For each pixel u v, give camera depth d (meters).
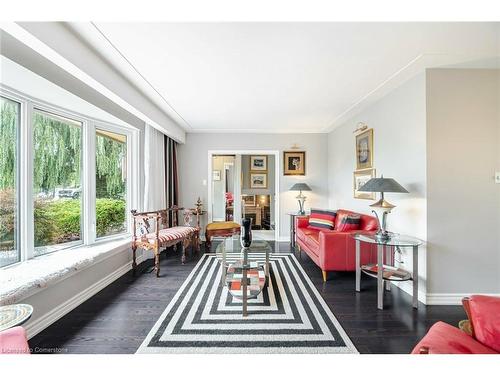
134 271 3.20
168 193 4.58
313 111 3.76
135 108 2.84
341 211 3.96
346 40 1.88
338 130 4.69
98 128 3.21
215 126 4.74
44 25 1.50
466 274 2.38
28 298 1.84
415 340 1.81
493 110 2.38
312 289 2.72
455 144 2.38
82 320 2.07
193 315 2.15
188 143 5.17
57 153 2.66
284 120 4.30
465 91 2.37
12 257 2.20
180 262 3.69
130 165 3.68
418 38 1.85
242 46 1.96
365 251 2.95
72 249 2.77
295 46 1.96
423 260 2.41
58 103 2.48
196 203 5.09
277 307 2.30
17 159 2.24
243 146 5.18
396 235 2.63
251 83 2.71
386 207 2.46
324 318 2.11
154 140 3.94
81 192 2.97
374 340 1.81
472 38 1.85
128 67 2.31
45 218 2.53
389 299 2.47
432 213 2.38
